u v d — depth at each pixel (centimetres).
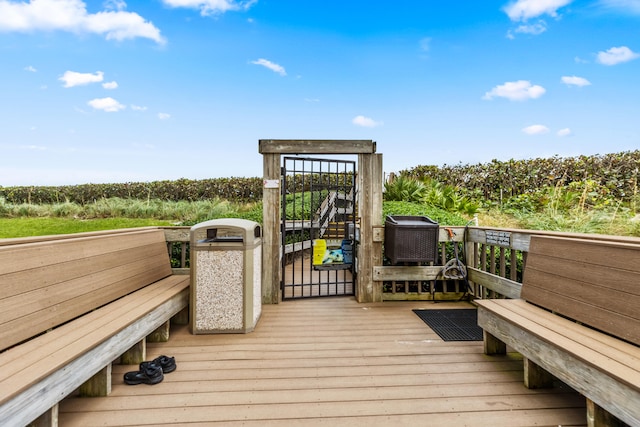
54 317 210
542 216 711
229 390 218
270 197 427
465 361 263
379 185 435
